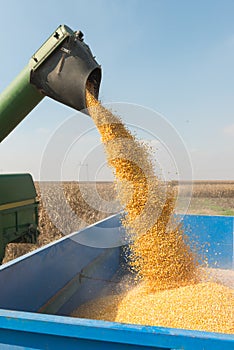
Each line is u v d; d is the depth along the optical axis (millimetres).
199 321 1799
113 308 2525
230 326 1729
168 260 2434
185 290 2213
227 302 1980
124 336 1121
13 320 1229
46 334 1202
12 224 4184
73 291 2680
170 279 2428
